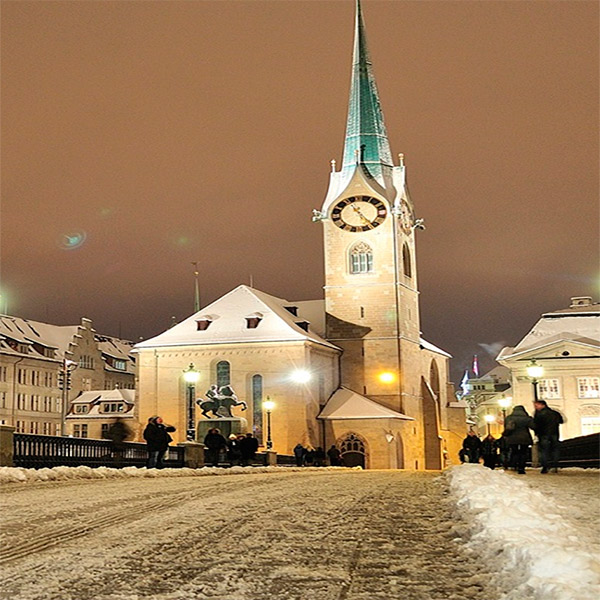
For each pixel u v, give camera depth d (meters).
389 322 94.50
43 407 120.75
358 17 101.94
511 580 9.17
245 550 11.50
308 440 85.81
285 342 87.00
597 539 11.88
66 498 19.02
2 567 10.18
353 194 96.88
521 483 23.31
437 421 99.62
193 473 34.94
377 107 100.00
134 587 9.16
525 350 93.94
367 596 8.82
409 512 16.45
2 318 121.62
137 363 91.31
